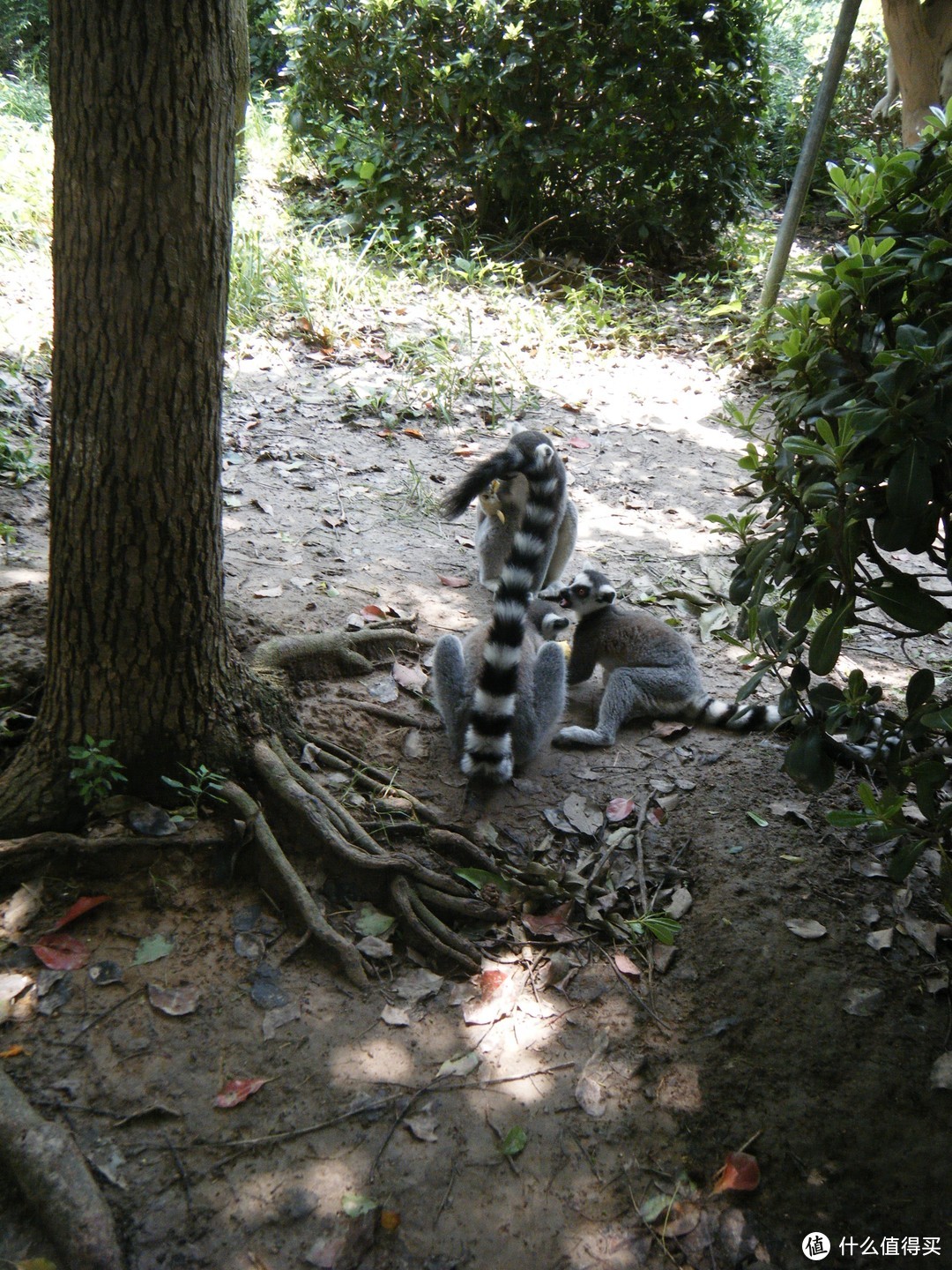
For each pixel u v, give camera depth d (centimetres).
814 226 1497
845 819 323
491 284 1089
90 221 302
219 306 329
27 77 1557
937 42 944
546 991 354
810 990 350
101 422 323
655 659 507
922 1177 301
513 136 1123
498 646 420
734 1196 296
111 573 339
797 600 348
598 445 836
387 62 1142
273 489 678
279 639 465
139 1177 278
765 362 1005
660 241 1224
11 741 382
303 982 341
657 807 440
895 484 291
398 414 817
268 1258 265
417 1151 296
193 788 366
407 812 411
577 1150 303
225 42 304
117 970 330
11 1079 291
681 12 1101
